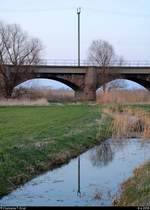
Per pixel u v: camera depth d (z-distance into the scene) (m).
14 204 16.17
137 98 90.38
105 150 31.30
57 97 104.25
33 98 98.62
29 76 102.25
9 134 33.62
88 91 102.69
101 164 25.09
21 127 40.22
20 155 23.09
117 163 25.39
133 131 42.72
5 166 20.33
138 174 20.02
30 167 21.94
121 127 41.69
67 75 102.94
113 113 58.97
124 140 37.16
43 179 20.73
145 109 63.84
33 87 102.69
